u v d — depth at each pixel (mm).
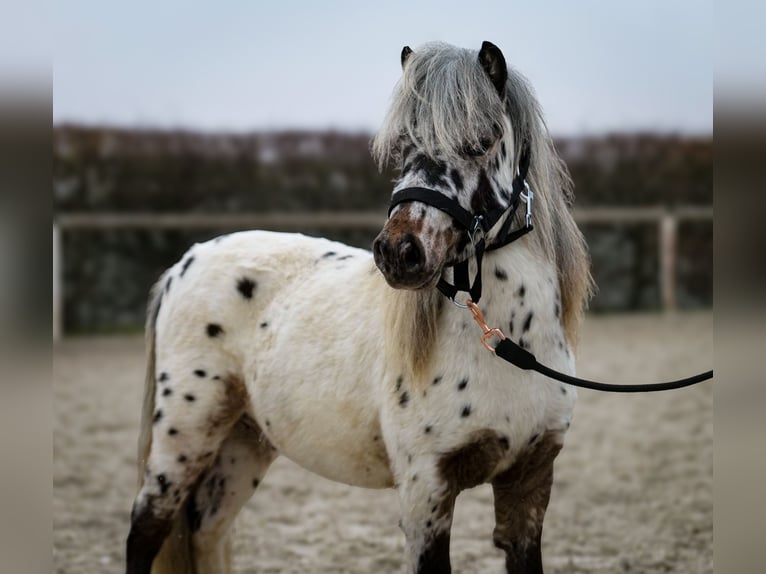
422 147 2377
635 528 4379
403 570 3877
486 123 2402
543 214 2641
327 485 5328
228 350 3119
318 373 2844
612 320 11297
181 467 3127
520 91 2605
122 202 11750
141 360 9055
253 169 12031
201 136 11961
